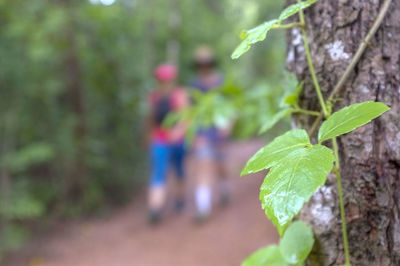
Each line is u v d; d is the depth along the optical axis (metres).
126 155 5.77
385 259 0.90
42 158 4.10
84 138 5.08
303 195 0.59
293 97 1.00
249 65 9.44
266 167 0.68
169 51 8.30
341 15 0.95
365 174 0.91
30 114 4.60
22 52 4.38
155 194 4.50
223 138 4.70
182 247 3.78
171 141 4.39
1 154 3.98
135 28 5.96
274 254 1.02
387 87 0.91
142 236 4.18
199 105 2.05
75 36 4.77
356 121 0.69
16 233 3.91
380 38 0.92
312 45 1.01
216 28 10.20
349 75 0.94
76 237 4.26
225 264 3.31
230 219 4.35
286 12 0.79
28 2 4.34
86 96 5.36
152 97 4.38
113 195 5.53
